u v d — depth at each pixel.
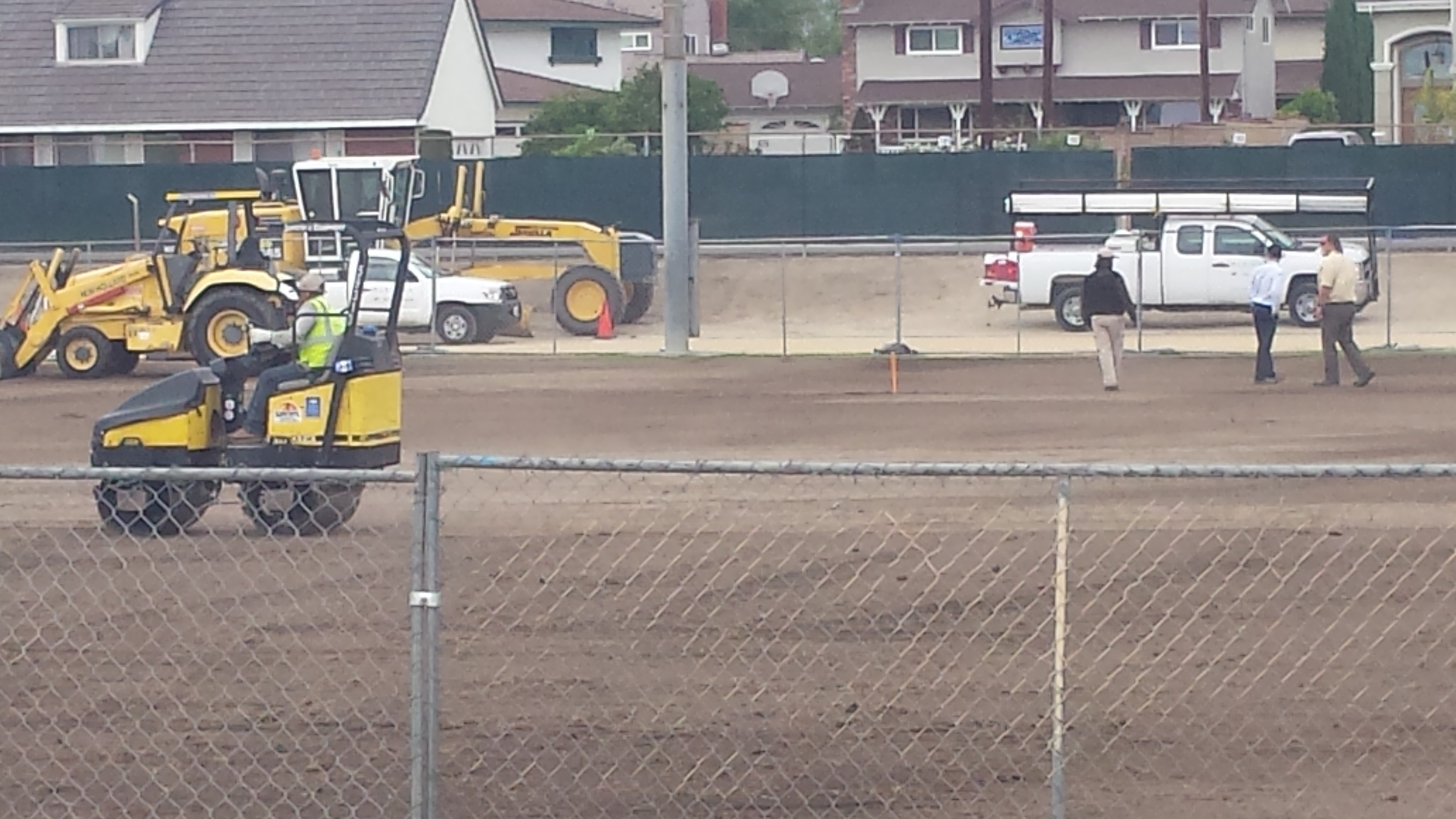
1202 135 146.38
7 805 21.78
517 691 26.16
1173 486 43.28
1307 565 33.75
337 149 144.75
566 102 172.62
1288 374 74.62
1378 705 25.52
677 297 88.50
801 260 116.88
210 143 134.38
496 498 41.75
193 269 78.62
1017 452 52.91
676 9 87.62
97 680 26.69
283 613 30.38
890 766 23.22
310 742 24.03
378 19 150.25
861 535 36.19
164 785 22.47
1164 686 26.41
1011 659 27.86
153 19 150.00
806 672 27.19
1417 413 60.81
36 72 148.75
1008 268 99.81
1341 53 180.38
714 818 21.47
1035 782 22.66
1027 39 188.62
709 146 157.25
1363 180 113.94
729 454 53.44
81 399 70.81
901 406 64.75
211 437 38.12
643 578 32.84
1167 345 89.75
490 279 99.19
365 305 90.69
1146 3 186.88
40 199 128.25
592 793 22.22
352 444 38.53
